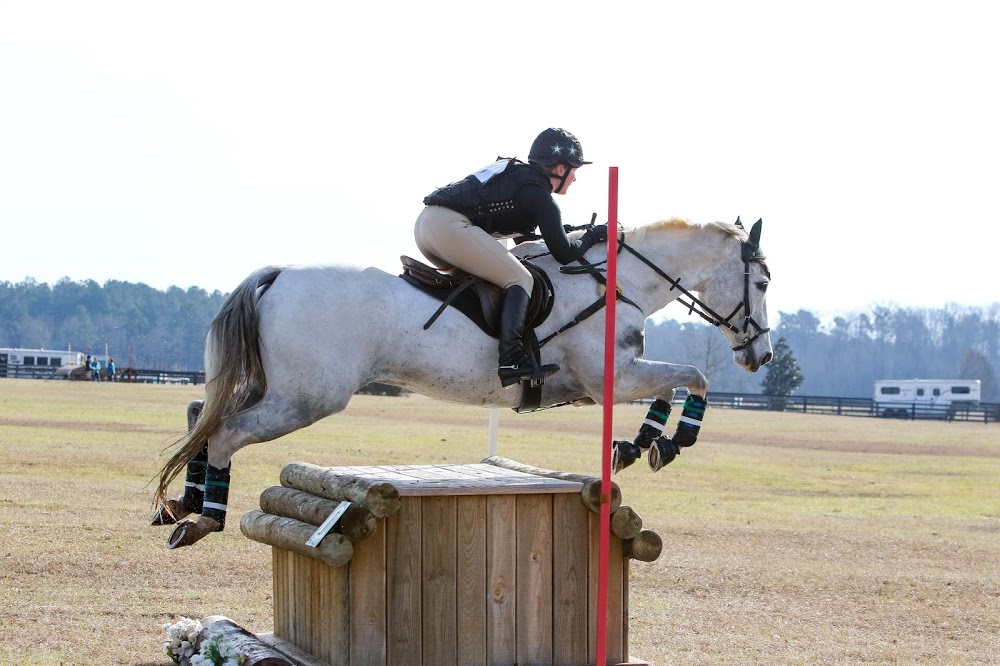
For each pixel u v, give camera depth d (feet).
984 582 33.58
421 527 19.02
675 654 23.54
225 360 19.36
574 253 21.75
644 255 23.56
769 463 75.31
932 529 45.34
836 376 453.17
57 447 59.82
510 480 20.15
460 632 19.29
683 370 22.27
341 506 18.33
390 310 20.36
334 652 18.89
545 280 21.86
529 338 21.40
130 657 21.25
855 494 58.59
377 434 82.07
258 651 19.06
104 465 52.80
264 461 58.13
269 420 19.56
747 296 24.43
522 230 21.98
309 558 20.08
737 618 27.48
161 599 26.37
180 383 196.54
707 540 39.75
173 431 75.61
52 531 33.65
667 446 21.89
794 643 25.02
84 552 30.89
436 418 109.50
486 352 21.01
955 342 476.54
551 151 21.56
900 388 201.77
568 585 20.12
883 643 25.41
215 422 19.31
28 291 517.96
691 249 23.99
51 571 28.37
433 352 20.62
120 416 89.61
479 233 20.92
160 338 508.12
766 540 40.45
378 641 18.66
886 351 467.93
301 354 19.66
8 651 20.97
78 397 118.52
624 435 93.50
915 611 29.19
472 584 19.39
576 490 19.99
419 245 21.83
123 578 28.25
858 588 31.99
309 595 20.10
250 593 27.55
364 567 18.60
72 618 23.94
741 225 25.26
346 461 60.13
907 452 91.50
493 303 21.11
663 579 32.12
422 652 19.01
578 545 20.21
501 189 21.25
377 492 18.21
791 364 246.88
